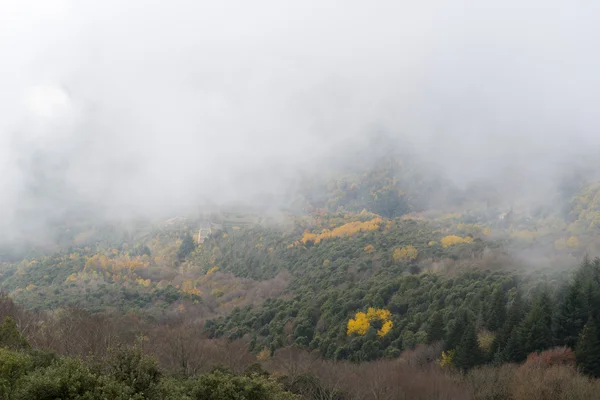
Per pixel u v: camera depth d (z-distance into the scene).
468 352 68.81
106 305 135.25
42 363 36.44
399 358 79.19
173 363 60.12
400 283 114.81
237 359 72.81
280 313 118.06
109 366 33.62
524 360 65.62
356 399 57.88
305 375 61.25
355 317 102.00
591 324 61.75
